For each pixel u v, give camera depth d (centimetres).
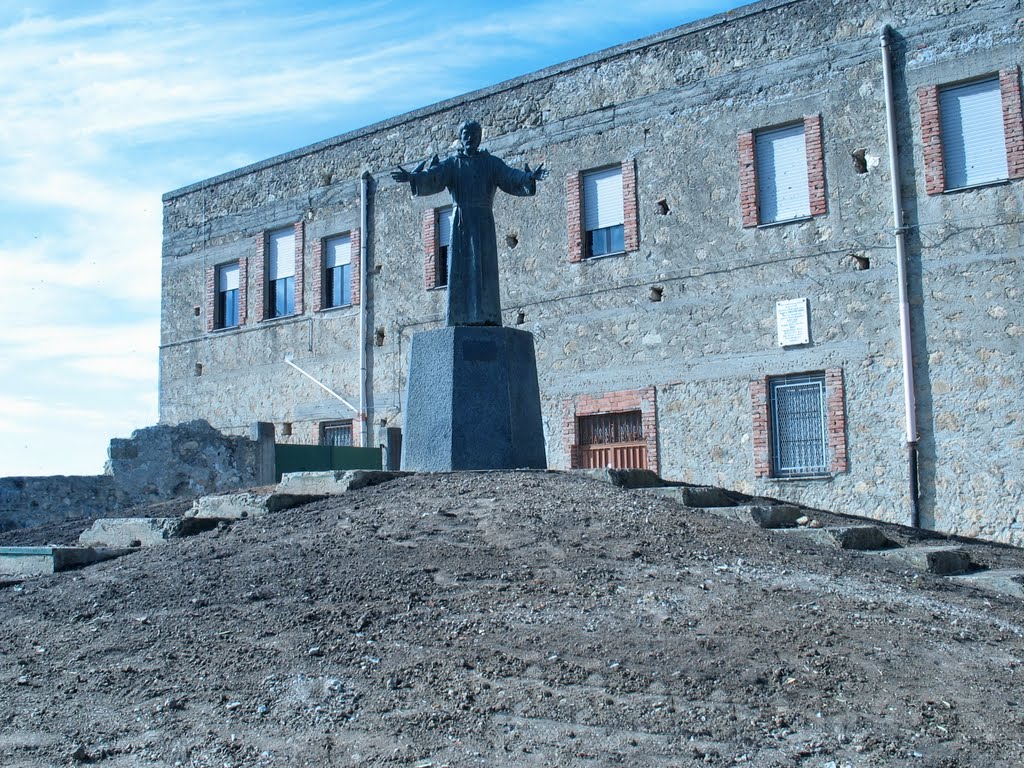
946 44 1761
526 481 1162
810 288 1873
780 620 784
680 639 743
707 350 1986
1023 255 1664
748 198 1958
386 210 2525
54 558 1083
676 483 1323
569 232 2194
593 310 2147
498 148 2319
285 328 2717
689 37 2061
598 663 710
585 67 2200
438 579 884
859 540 1094
